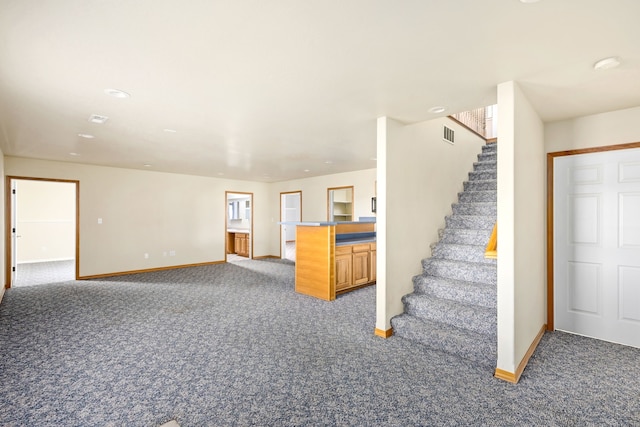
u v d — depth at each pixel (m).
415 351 2.82
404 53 1.92
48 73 2.19
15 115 3.10
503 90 2.33
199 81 2.34
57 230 8.92
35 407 2.02
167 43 1.81
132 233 6.70
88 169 6.16
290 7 1.48
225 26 1.64
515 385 2.26
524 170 2.55
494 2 1.43
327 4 1.46
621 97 2.61
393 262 3.25
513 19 1.56
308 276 4.86
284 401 2.09
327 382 2.32
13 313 3.97
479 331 2.85
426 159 3.86
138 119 3.25
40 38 1.74
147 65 2.09
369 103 2.80
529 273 2.70
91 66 2.09
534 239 2.88
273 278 6.16
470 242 3.82
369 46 1.84
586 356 2.71
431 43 1.80
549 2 1.42
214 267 7.48
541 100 2.69
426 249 3.84
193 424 1.86
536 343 2.92
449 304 3.16
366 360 2.66
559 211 3.28
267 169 6.84
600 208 3.07
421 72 2.18
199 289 5.24
